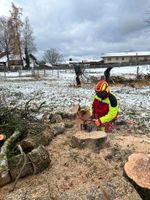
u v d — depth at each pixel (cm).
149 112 759
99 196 239
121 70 3772
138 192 262
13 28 4894
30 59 6700
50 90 1443
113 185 257
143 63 5003
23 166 317
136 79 1933
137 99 1052
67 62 7888
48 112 705
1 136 406
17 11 4850
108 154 393
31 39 6031
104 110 484
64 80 2462
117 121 599
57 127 505
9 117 473
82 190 248
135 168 288
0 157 332
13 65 5731
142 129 564
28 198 242
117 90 1441
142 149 423
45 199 239
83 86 1722
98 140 407
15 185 316
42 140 429
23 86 1772
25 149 407
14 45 4959
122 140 471
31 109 723
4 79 2728
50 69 5088
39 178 331
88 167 356
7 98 1069
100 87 469
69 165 363
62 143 450
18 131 426
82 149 412
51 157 391
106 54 8325
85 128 468
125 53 8288
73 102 944
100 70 4106
